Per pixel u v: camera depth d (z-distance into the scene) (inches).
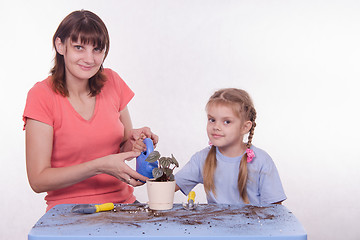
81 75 61.2
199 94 138.9
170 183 50.6
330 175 133.5
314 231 114.1
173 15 138.4
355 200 125.4
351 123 137.6
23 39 138.6
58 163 64.5
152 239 40.5
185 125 138.1
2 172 134.2
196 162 69.8
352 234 112.6
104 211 50.3
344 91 138.2
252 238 40.6
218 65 139.3
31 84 138.9
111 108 68.6
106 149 66.7
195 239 40.3
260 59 139.3
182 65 139.0
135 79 139.1
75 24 59.1
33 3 138.6
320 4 137.9
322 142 137.9
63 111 62.6
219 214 48.5
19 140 136.4
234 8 138.3
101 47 61.2
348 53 137.8
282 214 48.5
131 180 56.1
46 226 43.9
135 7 138.2
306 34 138.6
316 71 138.9
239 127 65.0
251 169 65.6
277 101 139.5
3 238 113.2
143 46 138.9
